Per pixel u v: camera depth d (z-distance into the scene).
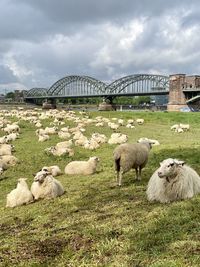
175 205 9.01
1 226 9.59
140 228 7.77
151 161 17.27
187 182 9.62
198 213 8.26
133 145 12.97
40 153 22.61
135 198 10.66
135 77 158.62
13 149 24.19
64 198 11.74
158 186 9.85
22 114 58.28
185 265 5.86
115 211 9.40
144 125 47.25
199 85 127.38
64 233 8.10
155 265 5.95
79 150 23.97
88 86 173.25
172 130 40.03
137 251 6.68
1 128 39.41
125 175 14.48
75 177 15.63
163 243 6.88
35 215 10.18
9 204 11.66
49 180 12.09
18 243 7.91
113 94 148.38
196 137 32.16
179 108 124.81
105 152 23.00
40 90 196.75
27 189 11.98
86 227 8.30
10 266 6.70
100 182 13.84
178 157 17.91
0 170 16.97
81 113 67.31
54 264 6.59
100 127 42.19
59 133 32.69
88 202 10.86
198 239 6.83
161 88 150.38
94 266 6.31
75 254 6.89
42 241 7.83
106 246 7.02
